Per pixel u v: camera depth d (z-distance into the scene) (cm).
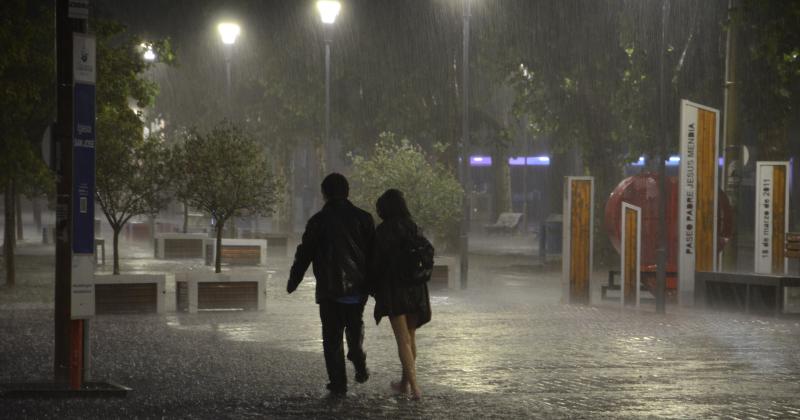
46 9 3472
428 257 1575
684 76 4628
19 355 2000
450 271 3866
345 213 1567
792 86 4391
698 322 2755
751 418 1415
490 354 2089
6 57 2956
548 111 5262
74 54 1577
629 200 3681
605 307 3209
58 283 1623
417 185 4153
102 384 1625
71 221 1596
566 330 2539
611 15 4881
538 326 2630
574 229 3306
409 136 6419
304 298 3441
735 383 1723
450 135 6241
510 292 3784
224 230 6184
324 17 5394
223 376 1769
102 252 5050
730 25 3669
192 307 2948
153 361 1953
